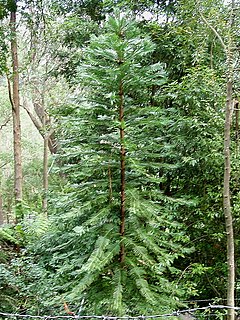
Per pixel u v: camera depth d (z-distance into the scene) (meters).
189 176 3.77
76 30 5.05
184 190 3.88
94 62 2.00
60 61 5.82
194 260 3.81
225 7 2.82
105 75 1.92
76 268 2.70
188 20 3.58
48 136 8.76
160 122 2.00
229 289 2.41
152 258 1.95
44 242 4.01
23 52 8.29
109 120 1.98
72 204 2.09
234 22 2.56
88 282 1.88
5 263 4.29
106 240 1.90
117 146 2.03
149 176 2.03
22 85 8.62
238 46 2.67
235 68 2.54
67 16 5.47
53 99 8.70
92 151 2.00
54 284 3.10
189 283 3.34
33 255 4.12
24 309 3.28
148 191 2.13
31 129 12.63
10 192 11.71
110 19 2.01
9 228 5.29
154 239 2.05
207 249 3.83
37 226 4.80
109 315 2.00
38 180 11.23
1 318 3.20
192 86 3.48
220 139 3.45
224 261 3.76
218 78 3.45
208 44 3.60
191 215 3.74
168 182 3.86
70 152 2.06
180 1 3.55
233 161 3.37
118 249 1.93
